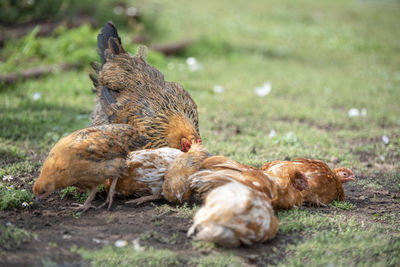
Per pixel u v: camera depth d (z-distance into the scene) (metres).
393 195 8.31
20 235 5.77
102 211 6.98
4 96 12.87
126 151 7.11
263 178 6.78
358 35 27.84
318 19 31.22
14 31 17.81
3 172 8.11
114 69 9.23
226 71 18.30
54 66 15.34
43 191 6.46
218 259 5.54
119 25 21.14
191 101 9.20
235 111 13.48
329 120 13.39
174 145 8.36
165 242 5.93
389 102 15.77
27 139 9.94
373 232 6.41
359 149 10.97
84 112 12.24
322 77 18.73
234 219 5.55
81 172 6.58
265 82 17.25
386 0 43.31
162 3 28.66
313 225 6.57
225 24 26.41
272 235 5.97
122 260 5.41
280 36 25.91
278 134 11.67
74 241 5.84
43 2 19.48
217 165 7.02
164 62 17.70
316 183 7.50
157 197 7.44
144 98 8.74
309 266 5.45
